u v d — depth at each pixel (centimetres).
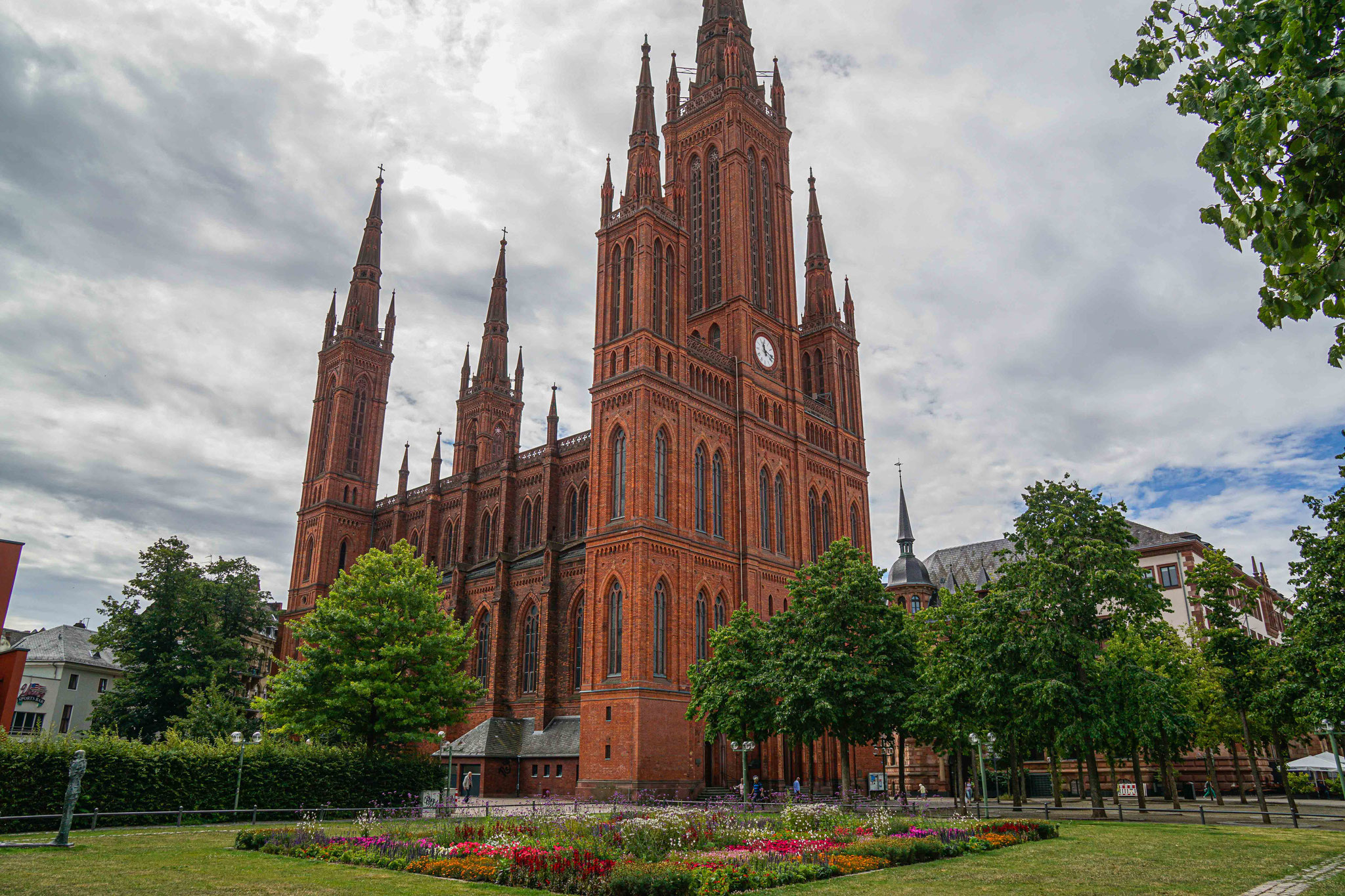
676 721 6950
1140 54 1218
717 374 8450
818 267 10481
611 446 7662
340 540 11300
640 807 5153
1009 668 4759
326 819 4672
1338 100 867
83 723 9700
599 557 7388
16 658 6216
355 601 5719
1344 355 1223
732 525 8106
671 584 7275
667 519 7469
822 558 5828
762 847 2873
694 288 9588
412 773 5359
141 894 2008
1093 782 4803
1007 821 3844
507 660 8675
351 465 11738
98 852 2914
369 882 2312
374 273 12631
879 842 2952
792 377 9256
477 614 9244
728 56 9788
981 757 4819
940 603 6219
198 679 7388
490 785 7519
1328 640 3784
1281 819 4797
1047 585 4662
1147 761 6347
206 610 7775
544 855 2386
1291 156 966
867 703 5281
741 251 9056
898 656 5506
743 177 9388
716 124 9856
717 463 8175
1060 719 4572
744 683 5888
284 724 5691
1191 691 5969
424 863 2581
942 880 2395
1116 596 4697
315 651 5500
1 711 6094
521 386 13725
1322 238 1001
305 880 2314
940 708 5019
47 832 3628
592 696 7031
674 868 2209
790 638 5806
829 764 8019
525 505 9475
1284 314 1041
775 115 10294
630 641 6925
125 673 7856
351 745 5634
